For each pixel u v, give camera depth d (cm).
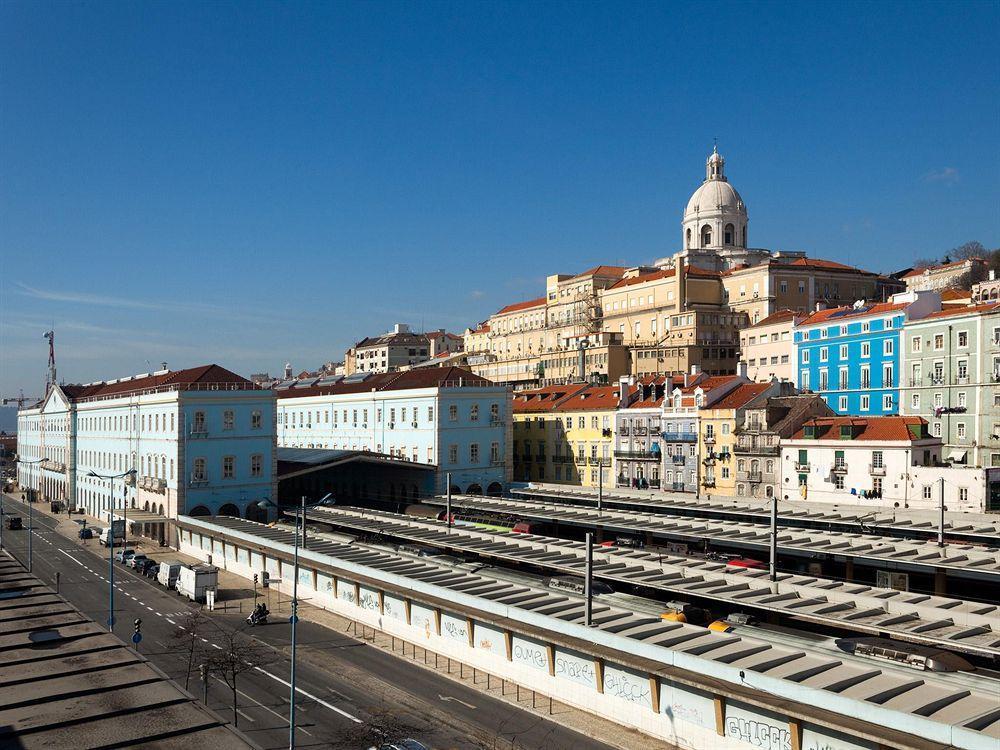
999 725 2725
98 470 11750
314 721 3831
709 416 9350
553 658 4066
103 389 13462
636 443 10306
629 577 5144
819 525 7206
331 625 5528
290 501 13012
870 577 6034
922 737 2698
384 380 11806
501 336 17350
